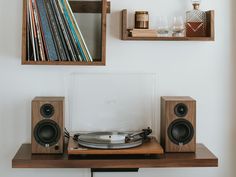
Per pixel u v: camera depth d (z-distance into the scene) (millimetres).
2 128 2098
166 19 2059
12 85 2086
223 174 2189
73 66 2102
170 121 1950
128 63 2117
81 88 2107
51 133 1931
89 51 2080
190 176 2174
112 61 2109
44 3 1902
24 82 2090
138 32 1992
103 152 1852
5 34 2064
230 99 2166
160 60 2127
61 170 2131
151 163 1857
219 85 2156
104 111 2121
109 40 2102
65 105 2105
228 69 2156
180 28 2053
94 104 2115
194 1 2055
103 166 1845
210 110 2162
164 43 2123
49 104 1907
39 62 1890
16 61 2078
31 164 1827
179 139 1958
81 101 2109
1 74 2078
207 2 2135
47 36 1903
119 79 2117
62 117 1915
